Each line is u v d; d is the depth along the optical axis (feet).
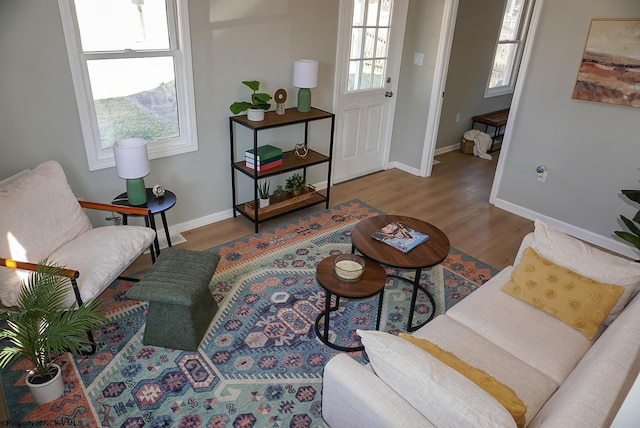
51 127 8.64
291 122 11.07
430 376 4.32
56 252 7.66
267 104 11.09
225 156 11.68
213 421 6.43
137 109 9.88
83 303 6.96
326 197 13.07
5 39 7.64
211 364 7.43
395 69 15.03
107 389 6.86
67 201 8.18
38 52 8.04
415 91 15.42
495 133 20.45
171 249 8.44
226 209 12.34
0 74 7.78
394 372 4.60
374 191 14.69
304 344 7.95
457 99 18.53
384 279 7.51
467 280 10.04
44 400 6.51
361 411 4.76
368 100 14.84
